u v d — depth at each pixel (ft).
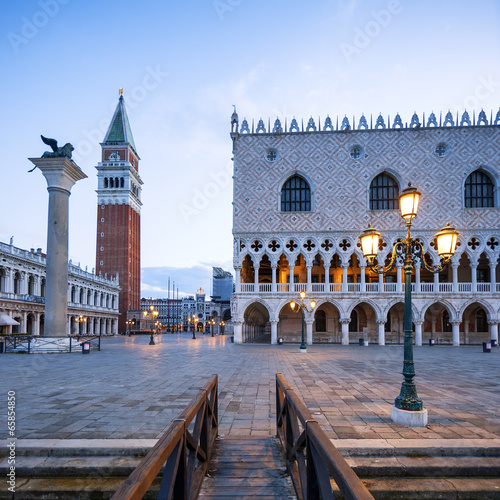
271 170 158.40
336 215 154.20
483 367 73.20
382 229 151.84
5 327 189.67
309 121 160.56
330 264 158.61
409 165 154.51
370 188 157.99
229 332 339.36
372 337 161.48
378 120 158.92
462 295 146.51
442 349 129.29
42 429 30.14
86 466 23.75
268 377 58.39
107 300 325.42
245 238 155.43
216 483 22.03
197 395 22.24
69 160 108.27
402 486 22.56
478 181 154.40
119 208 380.17
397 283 150.30
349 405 38.42
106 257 374.63
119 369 68.74
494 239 148.77
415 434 28.89
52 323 108.17
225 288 448.24
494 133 153.38
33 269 216.95
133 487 9.82
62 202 109.50
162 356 97.30
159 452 12.37
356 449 25.57
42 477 23.62
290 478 22.54
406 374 32.71
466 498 22.04
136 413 35.17
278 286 156.15
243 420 34.09
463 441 26.84
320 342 162.20
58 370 67.41
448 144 154.20
